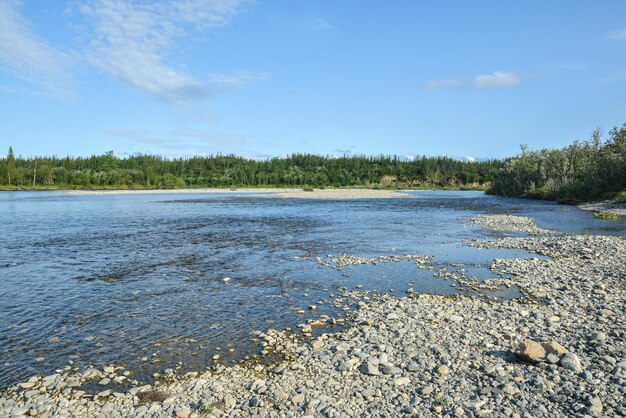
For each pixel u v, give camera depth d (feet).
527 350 29.63
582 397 24.18
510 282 53.11
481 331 35.96
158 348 34.12
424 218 132.57
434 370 29.04
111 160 527.40
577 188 195.52
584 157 224.12
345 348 33.19
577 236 83.15
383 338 34.99
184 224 117.91
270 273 59.26
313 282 54.39
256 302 46.03
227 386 27.76
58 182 448.24
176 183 453.17
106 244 83.41
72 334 36.94
